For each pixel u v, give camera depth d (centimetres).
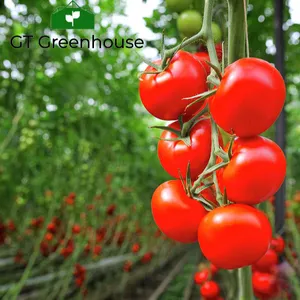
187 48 46
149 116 218
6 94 111
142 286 213
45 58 112
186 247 258
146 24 93
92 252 147
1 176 119
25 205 146
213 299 63
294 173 166
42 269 141
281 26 69
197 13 52
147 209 203
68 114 128
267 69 26
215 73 28
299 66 117
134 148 180
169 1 54
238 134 27
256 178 26
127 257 177
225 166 28
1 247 150
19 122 124
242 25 31
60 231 134
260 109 26
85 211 136
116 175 165
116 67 135
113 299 186
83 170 134
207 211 29
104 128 138
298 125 203
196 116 30
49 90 118
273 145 28
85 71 123
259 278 54
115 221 164
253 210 27
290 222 98
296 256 86
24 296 140
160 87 29
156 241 215
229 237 26
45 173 137
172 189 30
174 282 202
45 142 136
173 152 31
